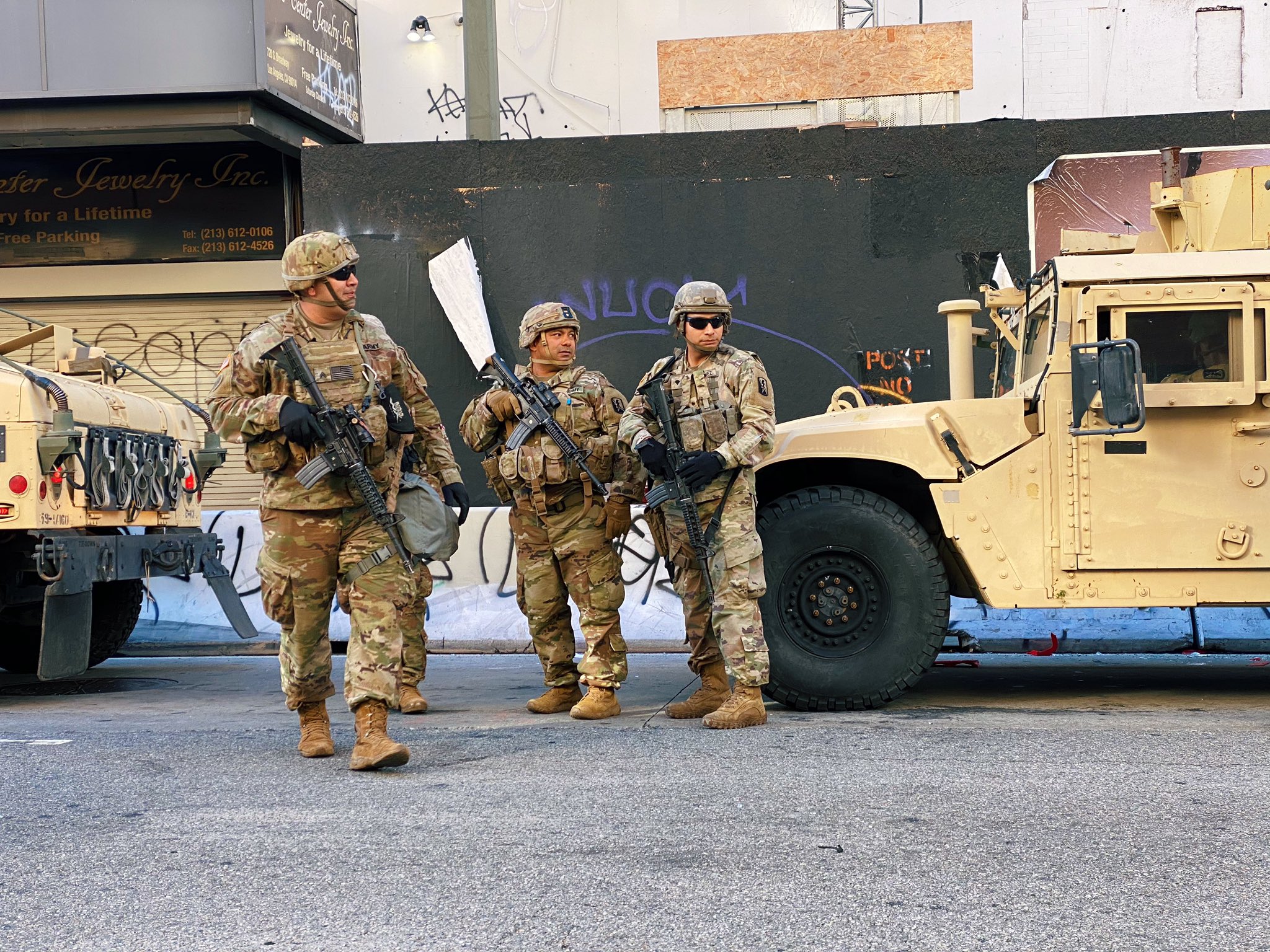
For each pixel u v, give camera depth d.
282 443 4.35
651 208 10.88
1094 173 10.64
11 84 12.43
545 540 5.54
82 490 6.65
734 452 5.01
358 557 4.41
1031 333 6.12
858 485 5.96
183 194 13.91
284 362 4.34
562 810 3.67
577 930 2.68
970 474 5.50
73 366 7.62
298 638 4.53
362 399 4.43
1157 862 3.12
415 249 11.02
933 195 10.76
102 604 8.14
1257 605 5.43
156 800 3.94
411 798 3.87
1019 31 18.34
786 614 5.61
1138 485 5.40
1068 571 5.44
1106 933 2.63
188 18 12.40
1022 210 10.70
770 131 10.83
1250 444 5.39
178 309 14.01
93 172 13.92
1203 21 18.22
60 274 13.94
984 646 7.40
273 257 13.89
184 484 8.04
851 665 5.56
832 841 3.32
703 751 4.57
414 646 5.88
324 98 13.97
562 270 10.93
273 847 3.35
